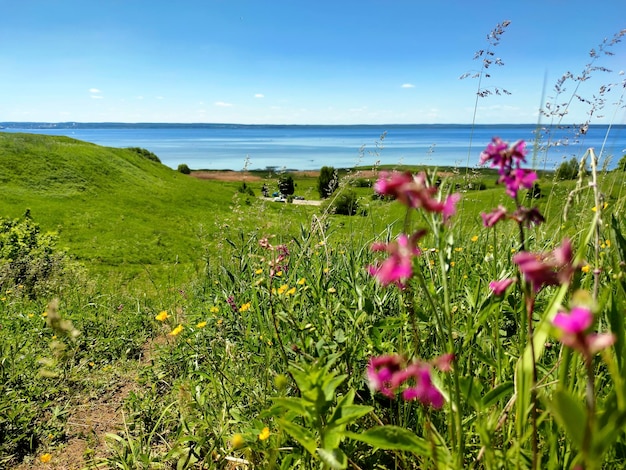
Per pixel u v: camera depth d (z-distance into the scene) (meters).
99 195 30.09
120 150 41.09
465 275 2.71
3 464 2.57
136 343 4.45
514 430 1.44
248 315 3.09
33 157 31.05
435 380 1.27
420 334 2.13
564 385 1.05
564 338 0.64
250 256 3.74
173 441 2.42
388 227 2.86
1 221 11.67
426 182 1.06
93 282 8.45
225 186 42.44
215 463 1.94
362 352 2.03
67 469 2.48
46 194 27.95
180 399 2.24
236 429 2.17
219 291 3.92
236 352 2.67
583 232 1.74
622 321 1.09
